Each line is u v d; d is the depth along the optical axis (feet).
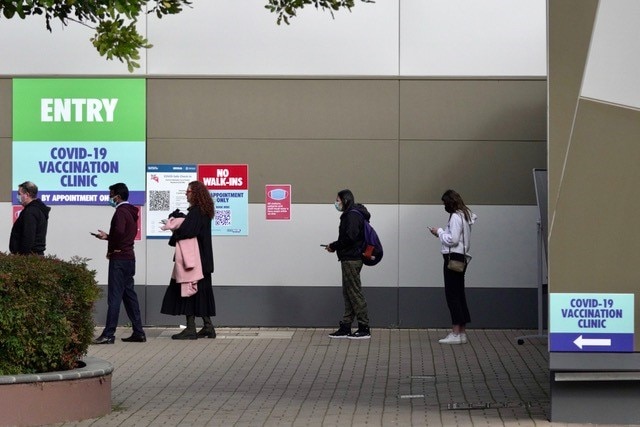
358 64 71.05
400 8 70.90
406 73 70.90
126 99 71.46
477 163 71.05
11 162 71.61
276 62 71.20
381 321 71.31
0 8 38.37
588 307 40.73
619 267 40.57
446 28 70.90
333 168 71.26
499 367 56.39
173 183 71.46
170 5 41.16
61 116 71.51
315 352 61.72
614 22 40.50
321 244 71.31
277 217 71.41
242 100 71.31
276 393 48.80
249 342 65.57
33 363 42.01
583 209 40.65
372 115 71.10
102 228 71.51
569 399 41.14
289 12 45.11
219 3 71.20
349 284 67.10
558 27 40.68
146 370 55.47
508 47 70.69
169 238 71.41
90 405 42.60
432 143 71.10
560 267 40.75
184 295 65.82
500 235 70.90
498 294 71.05
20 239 63.67
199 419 42.42
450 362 58.08
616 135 40.55
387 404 45.93
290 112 71.31
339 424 41.37
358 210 67.10
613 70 40.52
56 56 71.51
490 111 70.90
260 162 71.31
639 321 40.57
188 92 71.46
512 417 42.50
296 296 71.41
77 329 43.11
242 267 71.41
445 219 71.10
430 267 71.10
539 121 70.79
